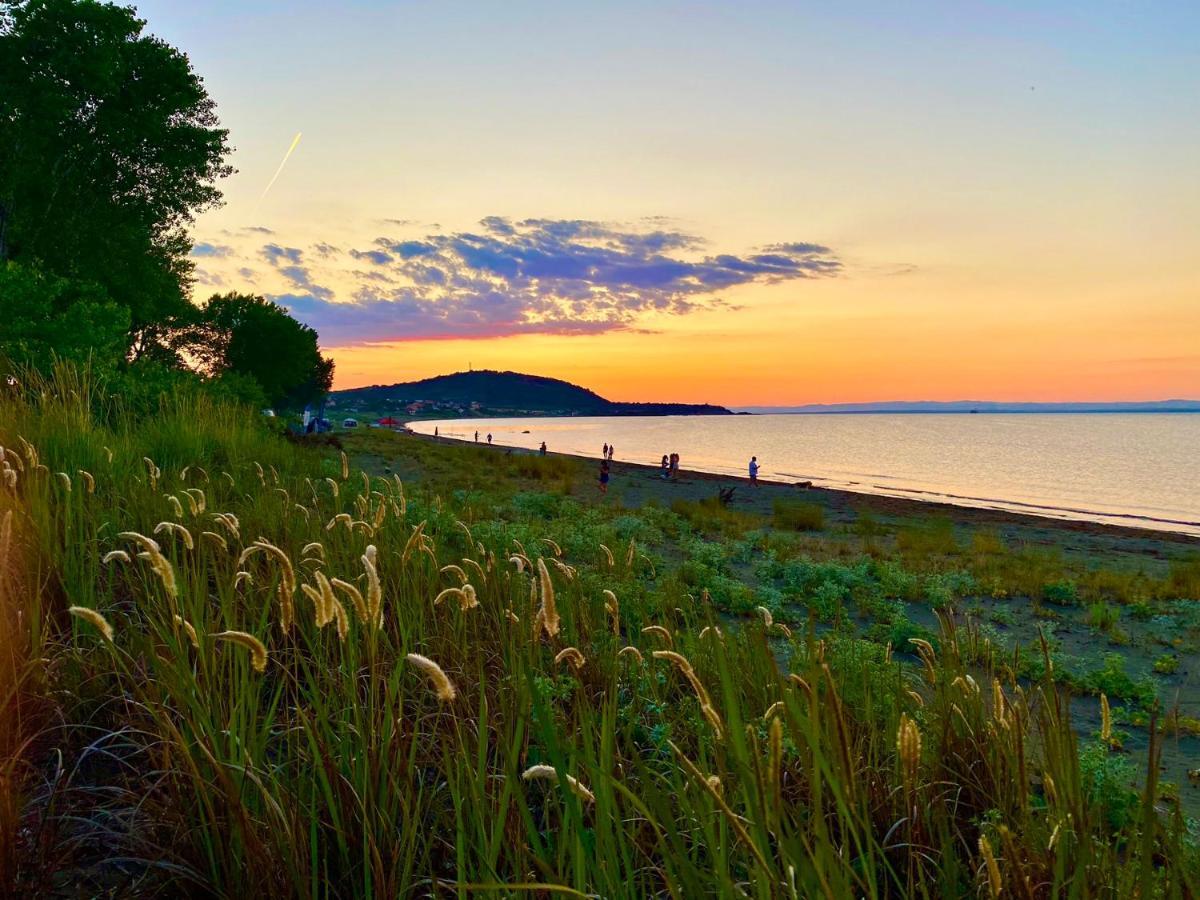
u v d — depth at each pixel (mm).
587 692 3742
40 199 24344
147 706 2412
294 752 2857
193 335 46531
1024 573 14422
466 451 44125
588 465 45719
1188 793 4891
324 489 8922
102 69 23578
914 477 60469
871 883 1659
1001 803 2676
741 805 2490
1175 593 13703
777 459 82812
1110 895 2100
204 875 2246
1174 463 88812
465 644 3697
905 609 10859
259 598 3801
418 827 2529
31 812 2449
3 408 6391
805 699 2117
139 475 6348
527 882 1935
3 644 2656
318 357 87938
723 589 9812
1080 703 6910
